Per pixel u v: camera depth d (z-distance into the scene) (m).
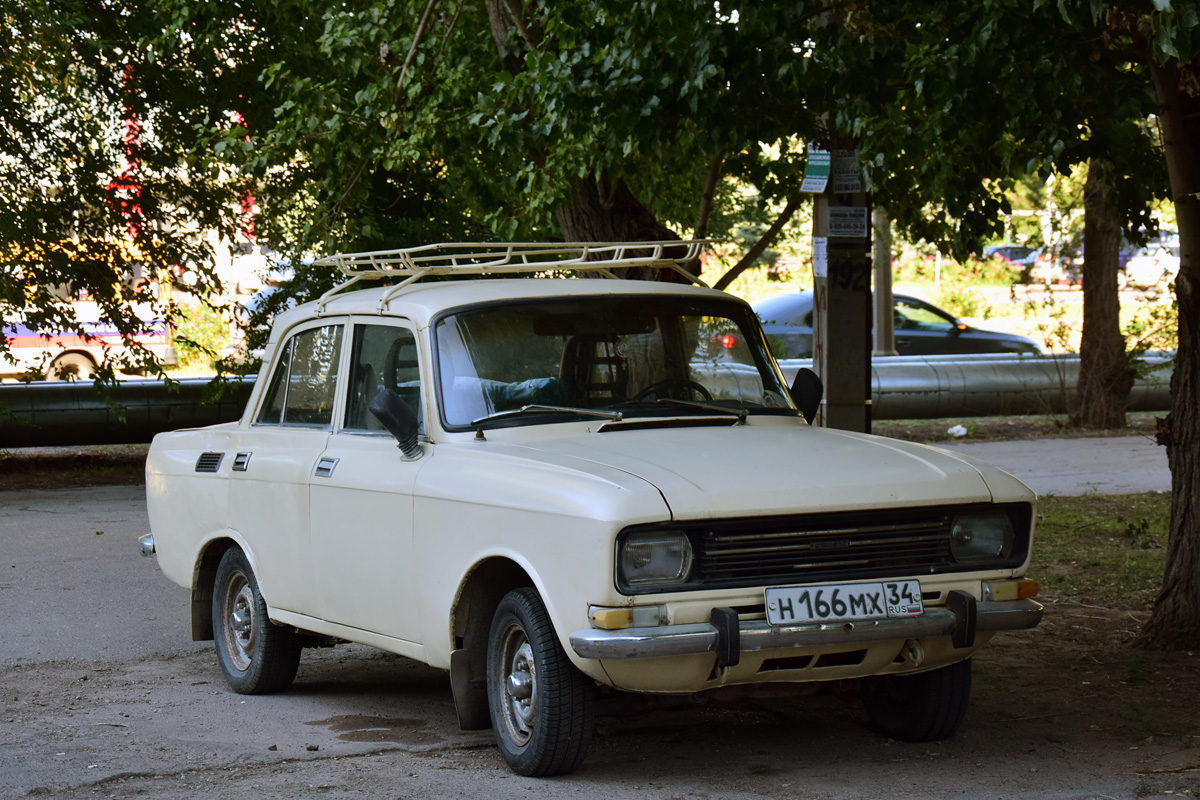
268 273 25.08
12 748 8.66
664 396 8.94
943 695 8.28
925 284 66.69
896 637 7.34
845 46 10.93
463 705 8.16
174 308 25.83
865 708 8.85
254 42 23.52
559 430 8.38
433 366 8.60
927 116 11.16
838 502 7.30
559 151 14.23
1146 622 11.59
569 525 7.10
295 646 10.21
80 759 8.35
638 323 9.06
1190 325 10.95
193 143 23.98
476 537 7.77
